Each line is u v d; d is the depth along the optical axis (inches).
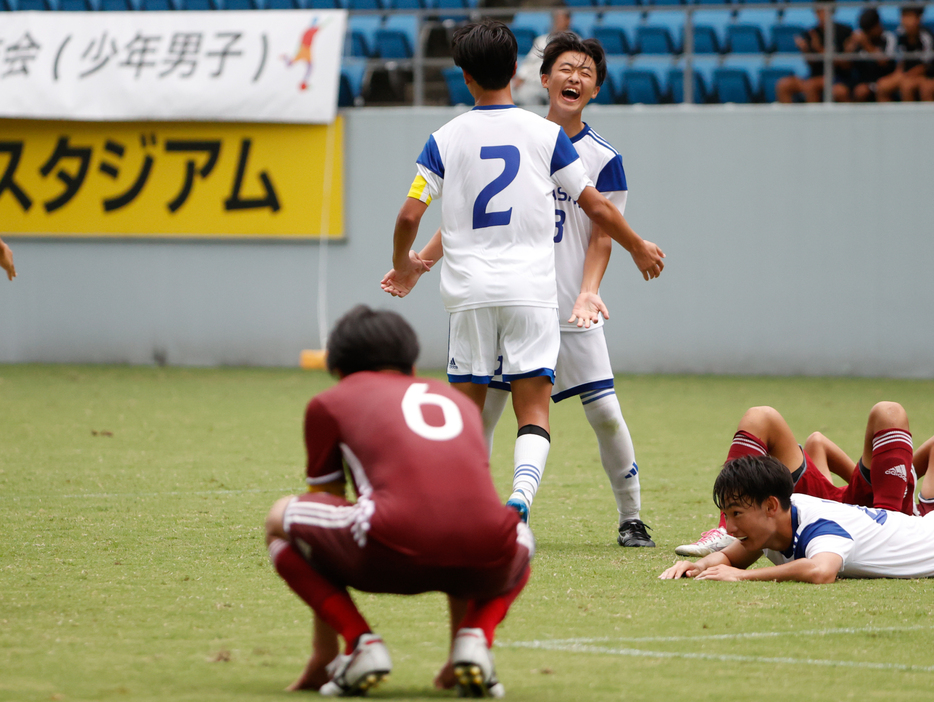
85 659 364.2
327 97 1632.6
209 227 1684.3
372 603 455.8
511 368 543.5
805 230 1571.1
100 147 1699.1
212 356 1700.3
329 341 355.3
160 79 1658.5
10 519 652.7
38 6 1879.9
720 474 512.7
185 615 430.0
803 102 1648.6
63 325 1729.8
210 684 335.3
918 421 1137.4
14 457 908.0
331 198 1654.8
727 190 1585.9
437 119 1633.9
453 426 331.9
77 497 732.7
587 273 585.0
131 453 937.5
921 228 1542.8
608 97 1733.5
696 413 1221.7
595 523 676.7
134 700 315.9
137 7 1860.2
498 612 330.3
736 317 1595.7
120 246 1708.9
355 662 314.7
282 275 1676.9
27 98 1684.3
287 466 878.4
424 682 342.3
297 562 329.4
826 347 1578.5
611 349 1628.9
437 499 317.7
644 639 398.6
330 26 1637.6
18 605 444.8
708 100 1723.7
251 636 398.6
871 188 1552.7
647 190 1604.3
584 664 364.8
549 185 547.2
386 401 332.2
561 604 453.7
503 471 873.5
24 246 1729.8
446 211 549.0
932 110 1528.1
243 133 1665.8
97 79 1675.7
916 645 392.2
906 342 1555.1
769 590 478.6
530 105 1652.3
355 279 1662.2
